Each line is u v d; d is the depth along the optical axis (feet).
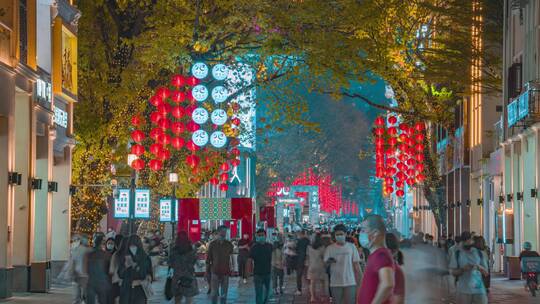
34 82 135.03
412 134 210.79
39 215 141.08
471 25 199.41
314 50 177.78
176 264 97.14
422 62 205.77
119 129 172.14
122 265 85.51
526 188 179.52
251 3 177.06
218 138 136.36
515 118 169.68
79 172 171.42
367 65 190.08
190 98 134.51
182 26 173.99
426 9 200.13
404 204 436.35
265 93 194.59
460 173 259.19
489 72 223.92
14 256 134.31
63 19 155.43
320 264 122.31
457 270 77.61
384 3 195.93
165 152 136.98
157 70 175.83
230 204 185.37
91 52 174.09
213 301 106.32
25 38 132.36
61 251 160.04
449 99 246.68
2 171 123.54
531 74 173.06
